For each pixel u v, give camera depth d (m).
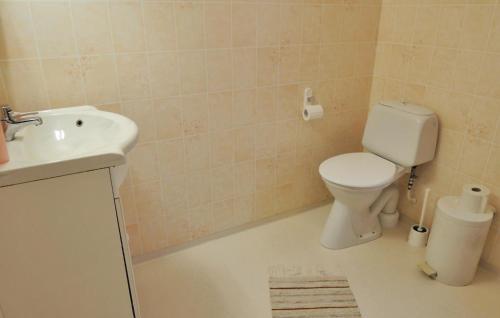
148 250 1.95
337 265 1.91
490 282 1.79
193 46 1.69
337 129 2.32
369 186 1.78
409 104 2.02
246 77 1.89
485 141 1.75
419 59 1.98
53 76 1.46
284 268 1.89
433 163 2.03
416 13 1.94
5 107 1.16
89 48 1.49
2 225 0.93
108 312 1.18
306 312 1.62
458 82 1.81
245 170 2.09
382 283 1.79
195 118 1.82
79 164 0.94
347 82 2.23
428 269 1.80
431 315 1.60
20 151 1.06
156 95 1.69
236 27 1.76
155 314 1.60
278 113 2.06
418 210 2.18
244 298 1.70
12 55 1.37
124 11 1.50
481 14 1.65
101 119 1.33
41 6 1.36
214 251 2.03
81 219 1.02
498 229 1.77
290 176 2.28
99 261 1.09
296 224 2.29
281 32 1.90
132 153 1.73
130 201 1.81
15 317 1.05
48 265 1.03
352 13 2.06
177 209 1.95
